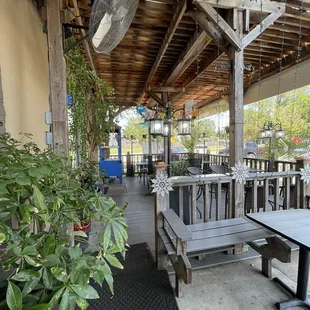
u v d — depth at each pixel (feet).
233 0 8.26
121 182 20.90
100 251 3.42
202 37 10.84
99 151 21.38
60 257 2.92
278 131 17.39
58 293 2.55
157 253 7.32
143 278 6.79
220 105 26.68
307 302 5.71
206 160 25.12
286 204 9.34
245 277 6.89
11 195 2.92
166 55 14.44
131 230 10.34
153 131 15.42
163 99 19.36
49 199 3.36
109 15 5.86
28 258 2.58
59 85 7.05
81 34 10.60
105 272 3.08
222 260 7.73
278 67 16.21
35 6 7.89
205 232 7.10
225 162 20.51
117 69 17.03
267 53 14.94
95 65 16.08
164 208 7.43
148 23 10.57
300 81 14.87
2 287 3.17
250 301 5.88
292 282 6.56
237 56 8.64
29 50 7.21
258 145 22.90
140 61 15.34
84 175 8.07
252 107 24.67
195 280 6.75
